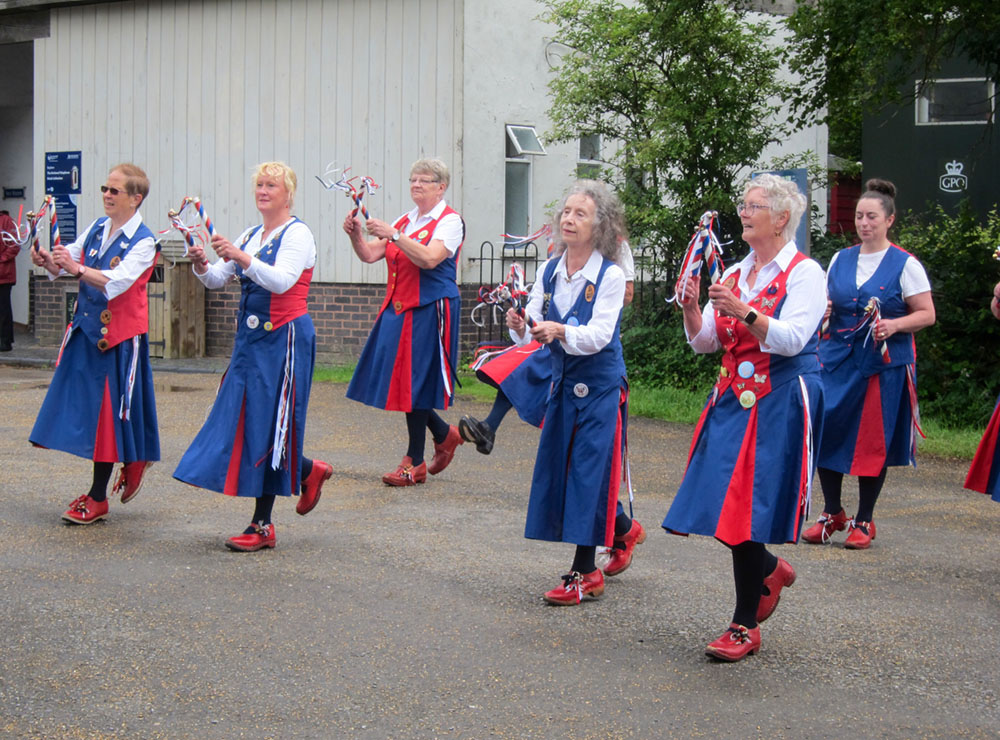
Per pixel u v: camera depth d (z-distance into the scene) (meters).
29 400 10.66
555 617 4.74
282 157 14.02
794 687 4.04
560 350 4.84
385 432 9.27
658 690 3.99
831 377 6.21
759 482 4.15
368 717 3.71
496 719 3.71
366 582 5.16
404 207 13.36
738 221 11.97
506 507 6.73
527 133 13.76
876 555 5.94
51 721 3.63
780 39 14.75
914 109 15.33
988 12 10.02
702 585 5.25
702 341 4.40
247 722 3.65
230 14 14.27
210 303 14.79
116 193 5.93
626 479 5.11
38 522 6.11
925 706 3.90
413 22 13.15
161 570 5.27
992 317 10.26
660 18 11.31
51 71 15.63
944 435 9.49
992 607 5.04
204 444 5.61
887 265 6.22
